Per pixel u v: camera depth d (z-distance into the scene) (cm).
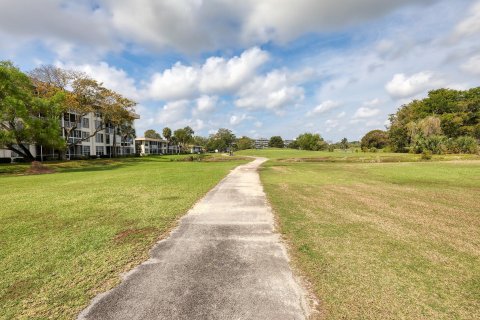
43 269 405
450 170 1895
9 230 596
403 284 356
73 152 5156
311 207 812
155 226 619
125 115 4409
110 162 4109
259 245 498
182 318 285
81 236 552
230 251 470
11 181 1630
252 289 342
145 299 322
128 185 1307
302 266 408
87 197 990
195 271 394
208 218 689
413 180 1462
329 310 299
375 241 518
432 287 349
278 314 291
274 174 1875
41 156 4012
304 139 9850
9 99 2381
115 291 341
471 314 293
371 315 290
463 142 3831
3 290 347
